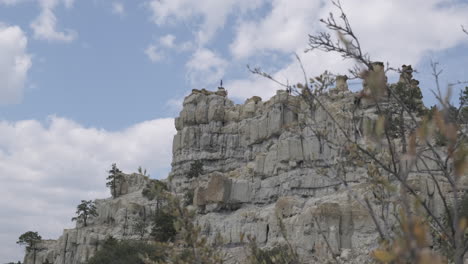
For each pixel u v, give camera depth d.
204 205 88.81
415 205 7.22
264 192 88.50
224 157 112.94
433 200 55.88
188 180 111.38
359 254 56.19
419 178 56.78
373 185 12.41
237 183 90.00
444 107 6.75
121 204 108.94
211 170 112.31
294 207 72.50
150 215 103.81
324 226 64.50
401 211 7.09
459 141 9.02
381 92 7.12
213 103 119.19
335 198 69.31
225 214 86.62
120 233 99.88
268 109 106.31
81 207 111.31
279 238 69.88
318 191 81.81
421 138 6.74
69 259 104.38
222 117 117.88
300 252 63.78
